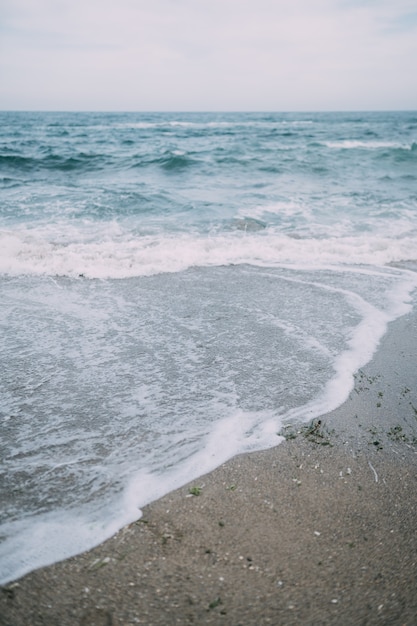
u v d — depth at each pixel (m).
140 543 2.19
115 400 3.46
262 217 9.94
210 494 2.54
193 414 3.32
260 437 3.08
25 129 44.12
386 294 5.79
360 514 2.41
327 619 1.79
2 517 2.35
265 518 2.36
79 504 2.46
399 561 2.10
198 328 4.71
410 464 2.84
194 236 8.33
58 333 4.51
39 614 1.80
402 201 11.81
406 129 47.34
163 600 1.88
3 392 3.50
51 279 6.04
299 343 4.43
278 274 6.51
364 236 8.48
